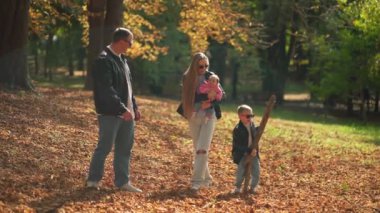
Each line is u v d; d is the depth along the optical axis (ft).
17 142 33.71
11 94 50.34
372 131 81.87
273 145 51.93
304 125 79.97
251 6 127.24
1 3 52.80
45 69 154.10
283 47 141.28
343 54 106.42
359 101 120.88
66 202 24.17
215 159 40.27
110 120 26.45
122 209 24.20
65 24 101.14
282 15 122.72
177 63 125.08
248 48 128.67
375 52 104.37
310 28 113.80
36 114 43.80
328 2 106.93
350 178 37.88
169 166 36.01
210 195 29.07
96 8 69.72
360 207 28.89
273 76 141.28
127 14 80.18
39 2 63.00
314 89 114.21
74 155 33.94
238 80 146.61
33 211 22.43
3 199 23.32
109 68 26.17
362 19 97.14
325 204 28.94
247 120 29.48
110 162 33.71
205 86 29.78
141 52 84.48
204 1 72.23
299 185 34.19
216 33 77.82
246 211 25.91
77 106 53.98
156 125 51.90
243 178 29.94
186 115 30.17
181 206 25.98
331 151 51.90
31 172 28.55
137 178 31.63
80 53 158.30
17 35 53.47
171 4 103.04
